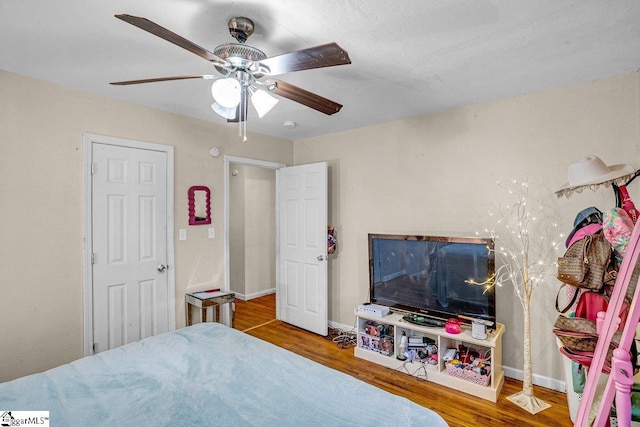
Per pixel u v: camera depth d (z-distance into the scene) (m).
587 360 1.68
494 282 2.48
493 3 1.45
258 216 5.28
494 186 2.71
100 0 1.43
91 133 2.57
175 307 3.08
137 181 2.83
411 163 3.20
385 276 3.08
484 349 2.66
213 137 3.39
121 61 2.03
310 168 3.77
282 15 1.54
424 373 2.65
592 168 1.85
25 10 1.49
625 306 1.58
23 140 2.25
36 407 1.27
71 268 2.47
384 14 1.53
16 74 2.21
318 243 3.68
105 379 1.49
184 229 3.16
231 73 1.61
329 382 1.46
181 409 1.26
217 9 1.49
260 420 1.20
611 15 1.54
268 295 5.38
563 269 1.85
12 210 2.22
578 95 2.35
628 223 1.59
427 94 2.58
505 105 2.66
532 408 2.21
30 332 2.29
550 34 1.71
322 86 2.42
